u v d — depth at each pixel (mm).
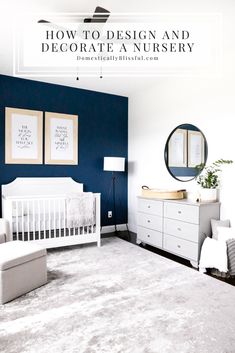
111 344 1693
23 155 3979
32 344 1692
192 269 2986
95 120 4629
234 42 2879
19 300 2254
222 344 1696
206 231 3111
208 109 3400
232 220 3104
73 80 4027
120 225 4934
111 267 3010
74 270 2916
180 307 2146
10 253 2373
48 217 3547
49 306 2154
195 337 1767
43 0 2125
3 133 3836
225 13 2361
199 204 3027
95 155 4645
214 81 3312
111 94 4793
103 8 2160
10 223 3213
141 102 4641
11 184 3865
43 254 2555
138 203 4090
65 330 1838
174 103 3932
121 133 4934
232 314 2047
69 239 3584
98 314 2037
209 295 2355
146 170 4539
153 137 4367
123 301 2238
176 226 3354
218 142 3277
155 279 2689
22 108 3953
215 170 3309
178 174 3889
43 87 4109
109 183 4809
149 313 2055
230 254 2758
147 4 2211
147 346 1677
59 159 4273
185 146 3758
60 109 4266
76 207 3572
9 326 1882
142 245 4000
